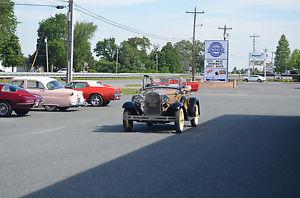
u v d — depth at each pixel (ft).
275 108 98.43
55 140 46.93
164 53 520.01
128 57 457.68
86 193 25.48
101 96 96.58
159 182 28.37
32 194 25.23
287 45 539.70
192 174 30.96
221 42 229.66
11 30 302.66
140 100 56.29
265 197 25.32
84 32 419.33
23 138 48.14
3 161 34.94
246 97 140.15
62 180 28.60
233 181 29.07
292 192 26.48
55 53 393.29
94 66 435.12
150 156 37.96
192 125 62.23
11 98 72.08
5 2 282.15
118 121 67.26
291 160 37.04
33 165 33.42
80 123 64.18
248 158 37.73
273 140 49.21
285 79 385.09
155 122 57.26
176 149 42.04
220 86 224.94
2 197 24.62
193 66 255.29
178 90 58.70
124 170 31.91
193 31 256.52
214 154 39.47
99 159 36.14
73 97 83.61
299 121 70.95
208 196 25.25
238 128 60.85
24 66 401.49
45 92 83.05
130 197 24.72
